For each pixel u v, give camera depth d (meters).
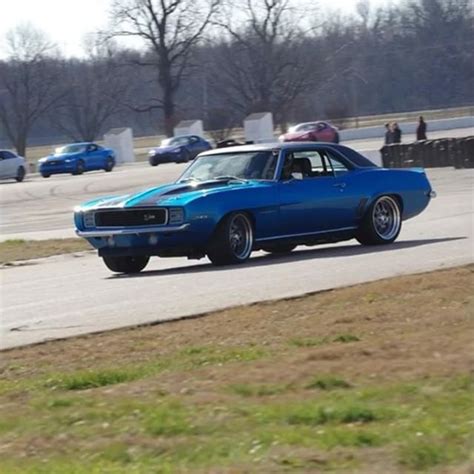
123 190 68.88
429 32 157.75
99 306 21.45
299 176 27.73
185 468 10.29
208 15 134.00
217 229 26.08
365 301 19.91
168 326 18.77
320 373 13.63
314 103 149.88
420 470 9.69
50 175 92.38
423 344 14.93
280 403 12.39
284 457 10.28
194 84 164.38
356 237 29.09
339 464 10.00
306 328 17.73
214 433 11.36
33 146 177.25
